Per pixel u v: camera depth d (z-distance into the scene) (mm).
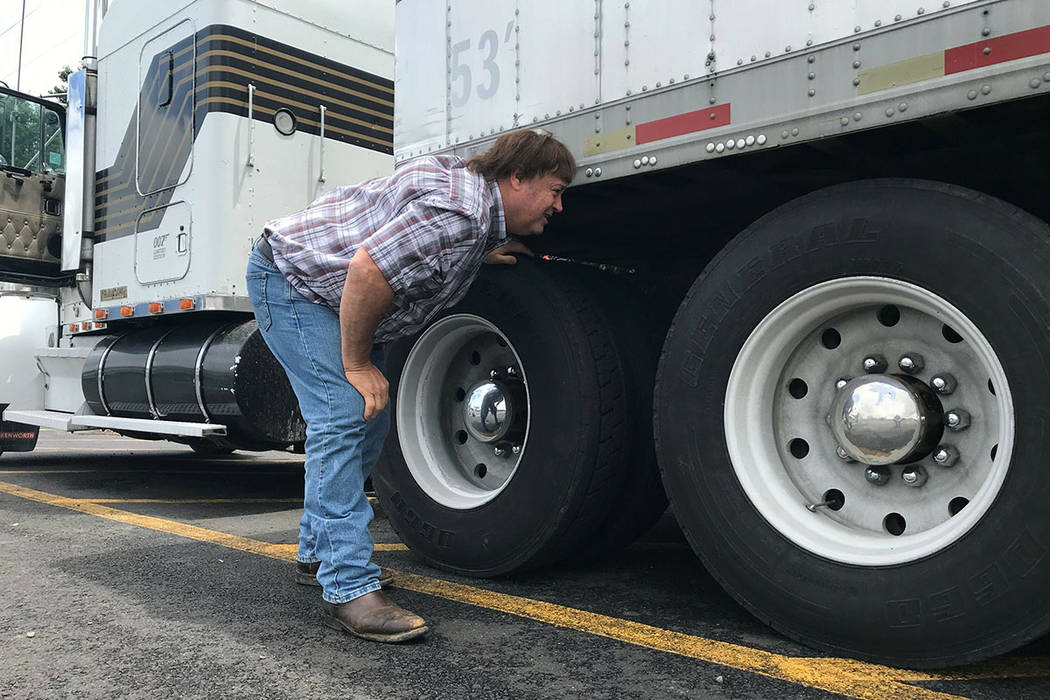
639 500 2902
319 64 4965
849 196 2090
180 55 4754
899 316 2146
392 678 1986
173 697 1877
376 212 2301
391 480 3143
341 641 2254
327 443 2342
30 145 5656
